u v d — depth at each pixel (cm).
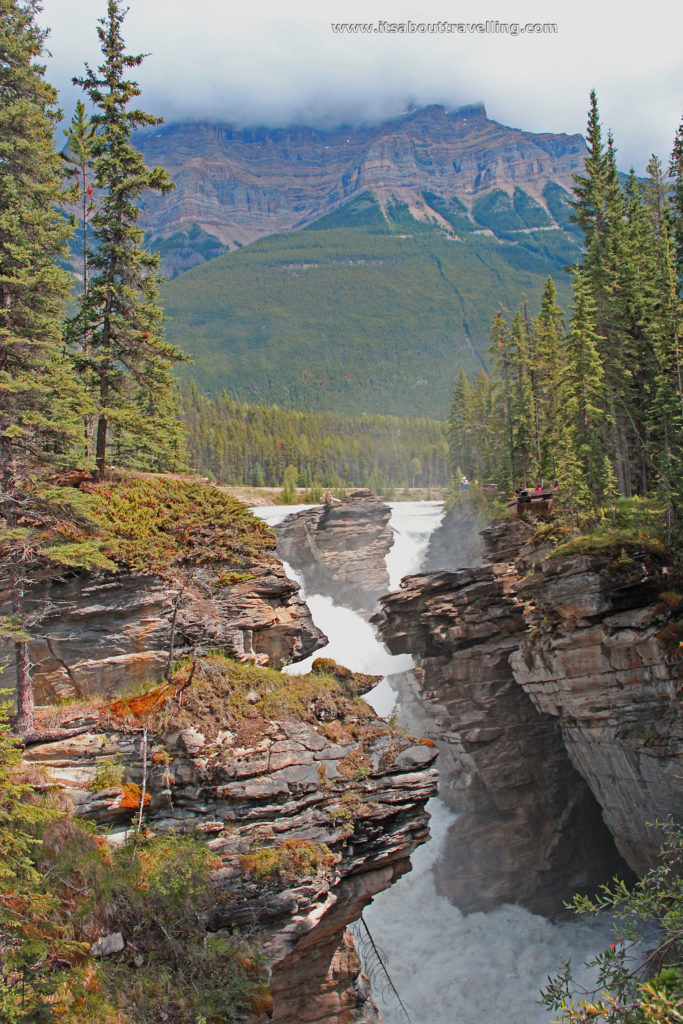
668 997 1714
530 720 4312
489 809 4350
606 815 3712
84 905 2155
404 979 3847
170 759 2503
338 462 17012
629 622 3344
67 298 2892
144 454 4438
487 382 10794
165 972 2172
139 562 2947
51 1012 1895
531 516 4791
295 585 3300
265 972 2308
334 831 2525
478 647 4338
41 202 2884
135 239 3500
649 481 4859
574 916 4103
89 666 2819
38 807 2130
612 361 4691
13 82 2773
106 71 3397
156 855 2336
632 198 5512
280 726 2641
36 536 2673
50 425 2661
